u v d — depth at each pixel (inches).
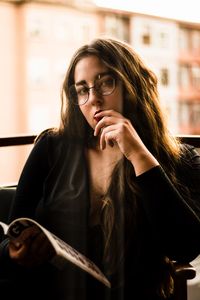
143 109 38.9
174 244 35.0
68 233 36.4
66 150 39.0
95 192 36.9
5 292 32.6
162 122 40.3
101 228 35.9
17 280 32.9
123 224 35.3
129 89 37.9
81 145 38.2
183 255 35.8
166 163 39.1
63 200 37.2
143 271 35.6
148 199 34.3
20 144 57.7
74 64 38.6
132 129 35.4
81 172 37.5
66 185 37.8
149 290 36.1
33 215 39.9
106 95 37.3
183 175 39.6
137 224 35.6
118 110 37.7
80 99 38.4
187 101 216.7
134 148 34.8
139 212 35.8
